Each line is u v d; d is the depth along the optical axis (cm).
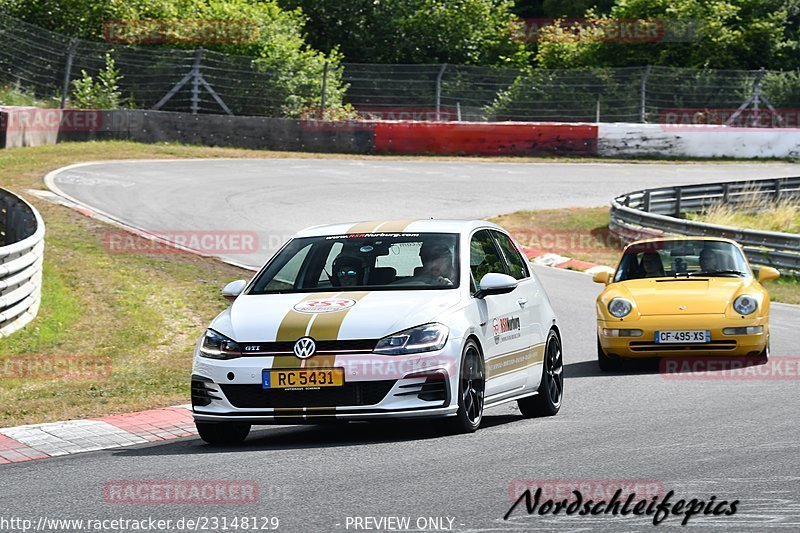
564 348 5138
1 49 13975
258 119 13862
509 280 3012
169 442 3053
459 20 19712
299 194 10450
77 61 14362
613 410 3391
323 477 2327
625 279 4878
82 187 9831
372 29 19862
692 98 16525
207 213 9125
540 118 16262
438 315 2812
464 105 16238
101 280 6569
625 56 18875
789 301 6819
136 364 4847
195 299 6359
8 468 2658
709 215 10169
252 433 3234
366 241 3158
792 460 2417
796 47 19275
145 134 13300
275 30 15838
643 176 13225
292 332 2759
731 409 3297
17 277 5153
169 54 14850
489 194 11294
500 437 2803
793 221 10331
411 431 2978
